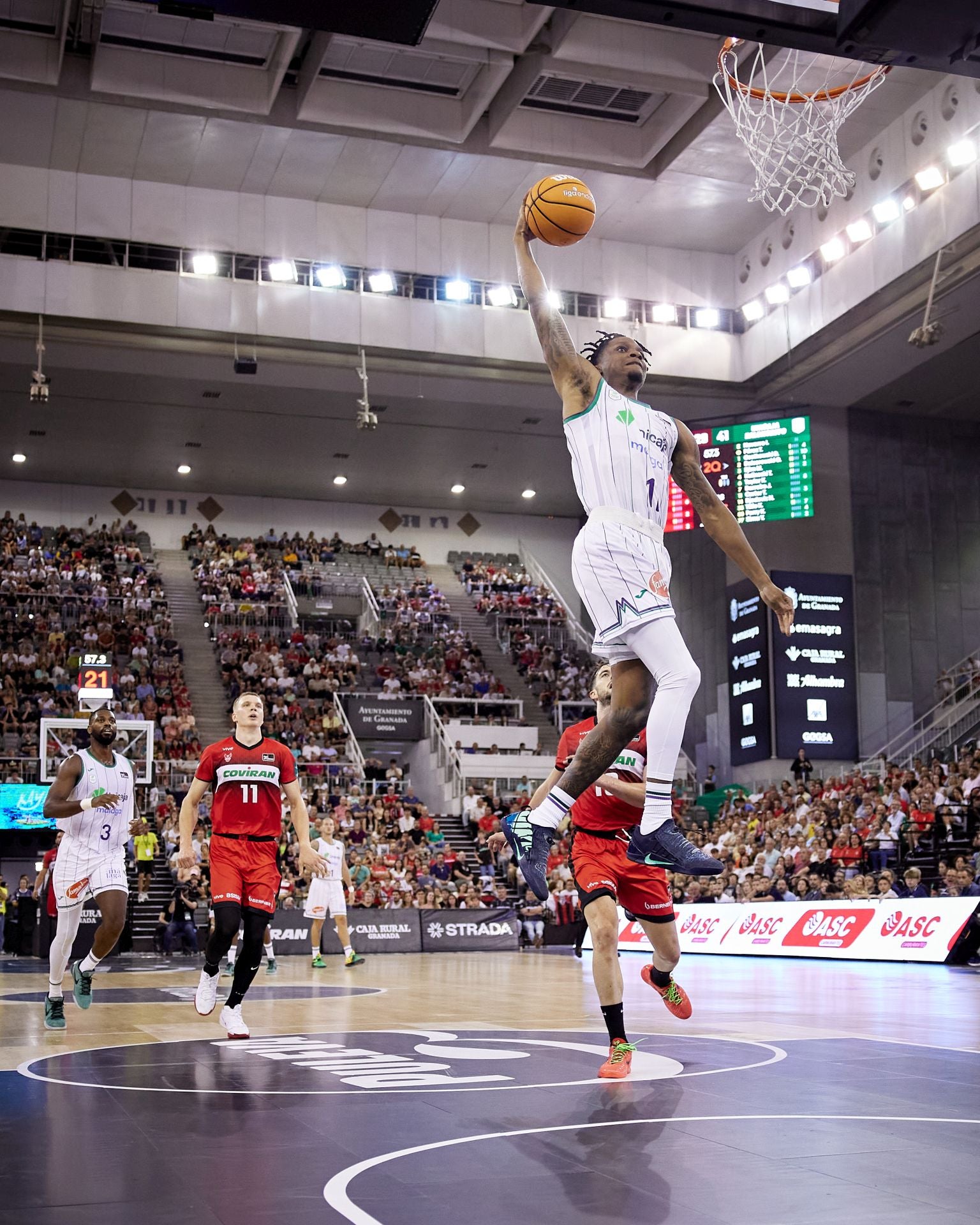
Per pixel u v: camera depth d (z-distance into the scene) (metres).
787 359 26.02
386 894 20.59
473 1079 4.49
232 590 32.22
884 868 17.47
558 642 34.25
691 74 20.72
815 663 26.42
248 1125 3.53
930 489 28.09
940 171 21.98
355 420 28.31
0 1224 2.45
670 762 3.76
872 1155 3.09
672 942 5.25
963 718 25.62
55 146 22.92
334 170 23.89
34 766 22.84
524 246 4.14
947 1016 7.29
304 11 6.99
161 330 23.98
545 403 27.38
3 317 23.03
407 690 30.38
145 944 20.39
